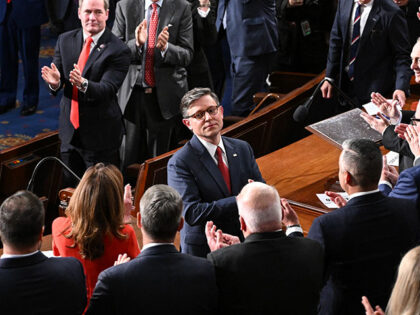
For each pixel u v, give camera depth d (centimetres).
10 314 279
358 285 331
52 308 287
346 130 503
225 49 1262
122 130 656
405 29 639
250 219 307
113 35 620
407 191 359
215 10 808
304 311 303
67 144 635
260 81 841
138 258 295
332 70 688
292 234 362
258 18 808
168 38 688
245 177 429
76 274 298
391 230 329
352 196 339
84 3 595
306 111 517
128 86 696
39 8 939
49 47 1322
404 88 631
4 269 284
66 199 500
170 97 697
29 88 970
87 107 621
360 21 648
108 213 345
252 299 297
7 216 285
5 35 946
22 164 657
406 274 262
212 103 414
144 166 586
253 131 687
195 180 416
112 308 287
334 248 329
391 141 459
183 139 841
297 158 591
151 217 296
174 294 289
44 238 485
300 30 931
